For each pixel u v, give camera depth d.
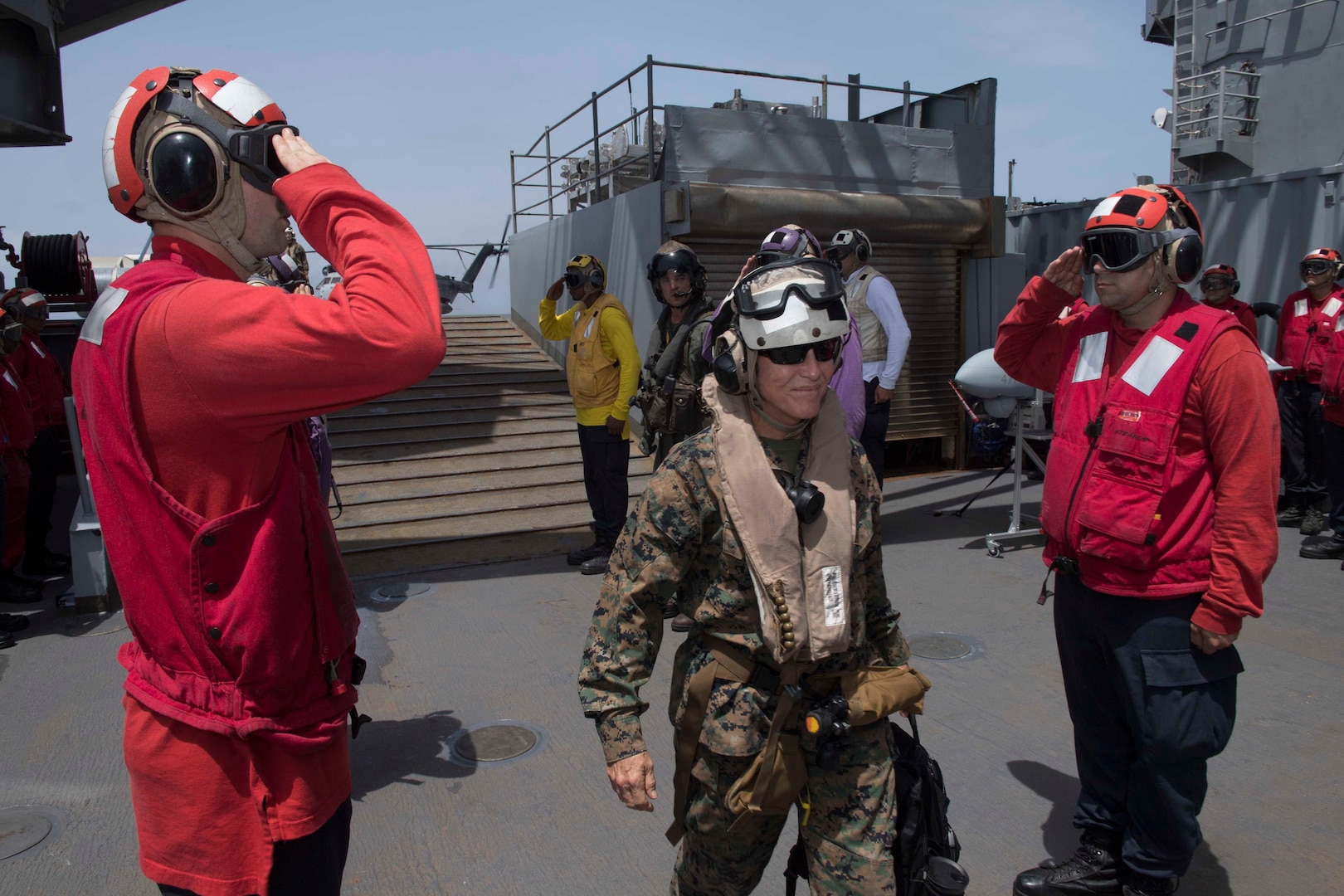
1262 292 7.55
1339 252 6.98
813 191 7.68
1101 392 2.44
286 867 1.39
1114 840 2.54
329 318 1.19
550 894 2.57
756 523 1.62
